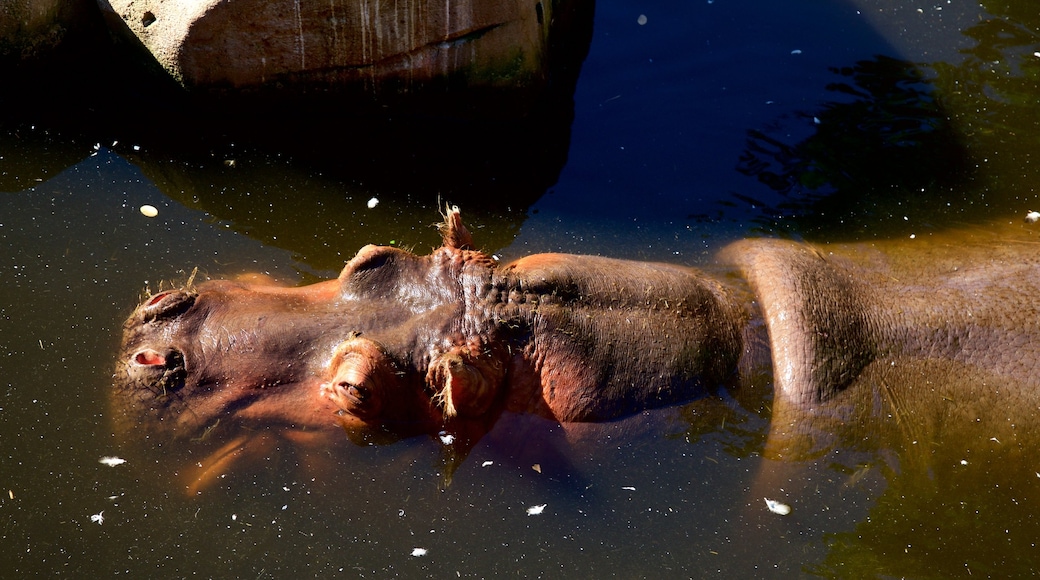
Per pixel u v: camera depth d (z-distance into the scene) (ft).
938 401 21.68
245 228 26.32
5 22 28.32
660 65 33.55
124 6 29.04
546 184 28.94
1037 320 22.53
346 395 19.15
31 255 24.57
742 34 34.78
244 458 20.15
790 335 22.20
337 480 20.34
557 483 20.61
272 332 20.11
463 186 28.53
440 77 29.89
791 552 19.88
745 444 21.20
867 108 32.14
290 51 28.73
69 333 22.71
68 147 28.09
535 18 30.14
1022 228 27.30
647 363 20.90
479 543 19.81
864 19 35.68
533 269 21.24
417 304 20.40
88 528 19.54
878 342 22.39
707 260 25.72
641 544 19.97
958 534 20.15
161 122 29.55
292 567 19.26
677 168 29.76
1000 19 35.76
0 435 20.76
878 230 27.55
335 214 27.09
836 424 21.38
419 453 20.49
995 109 32.22
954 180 29.60
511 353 20.38
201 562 19.25
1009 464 21.13
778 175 29.66
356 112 30.58
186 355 20.07
